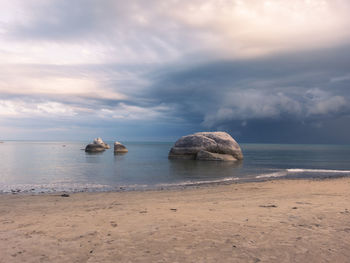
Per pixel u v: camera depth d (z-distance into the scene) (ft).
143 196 39.99
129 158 140.36
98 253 14.38
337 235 16.74
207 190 45.98
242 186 50.67
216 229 18.45
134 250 14.70
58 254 14.39
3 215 26.00
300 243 15.30
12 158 140.05
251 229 18.31
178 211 25.75
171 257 13.55
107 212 26.14
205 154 120.78
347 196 35.17
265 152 250.78
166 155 172.14
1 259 13.80
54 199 37.60
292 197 34.96
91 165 100.37
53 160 126.41
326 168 96.68
